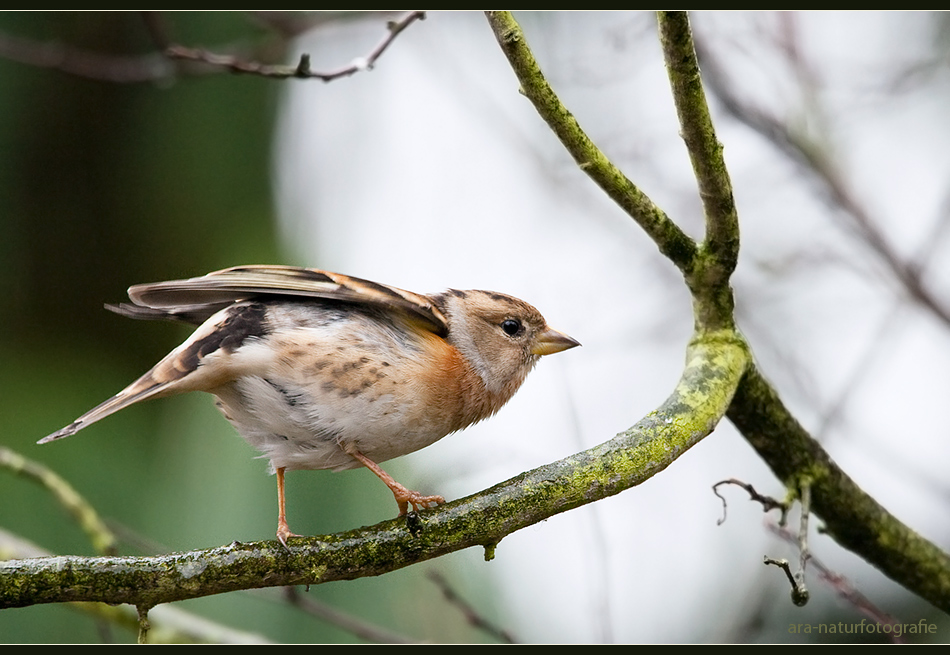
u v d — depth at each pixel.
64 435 7.28
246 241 11.34
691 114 7.64
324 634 10.32
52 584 6.63
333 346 7.82
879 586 12.85
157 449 10.20
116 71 10.73
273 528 9.70
